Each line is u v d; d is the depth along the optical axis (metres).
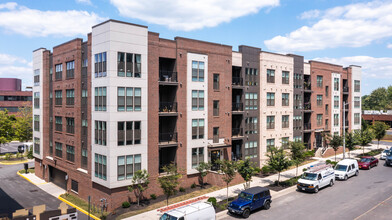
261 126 39.84
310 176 30.95
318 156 48.53
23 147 61.06
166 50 29.92
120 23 26.12
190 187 31.72
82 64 30.97
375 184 33.09
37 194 32.78
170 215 19.55
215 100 34.47
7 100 80.25
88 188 28.88
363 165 40.94
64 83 33.72
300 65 46.50
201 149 32.91
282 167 31.45
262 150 39.81
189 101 31.77
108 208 25.70
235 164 26.72
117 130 25.91
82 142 30.70
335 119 54.16
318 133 51.09
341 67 55.53
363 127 70.00
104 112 26.12
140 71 27.44
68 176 32.72
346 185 32.88
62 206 22.62
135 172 26.19
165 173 30.06
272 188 31.11
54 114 36.28
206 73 33.28
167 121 32.16
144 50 27.69
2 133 57.72
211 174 33.03
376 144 65.38
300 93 46.38
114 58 25.73
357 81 60.16
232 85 36.75
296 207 25.78
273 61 41.38
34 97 40.72
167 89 32.12
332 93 53.41
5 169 47.06
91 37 28.42
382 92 128.25
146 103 27.88
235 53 37.03
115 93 25.80
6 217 21.64
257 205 24.48
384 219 22.78
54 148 36.12
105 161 26.02
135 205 26.42
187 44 31.64
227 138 35.59
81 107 30.94
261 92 39.91
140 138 27.44
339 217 23.30
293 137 44.97
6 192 33.66
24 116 63.16
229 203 24.61
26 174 42.62
